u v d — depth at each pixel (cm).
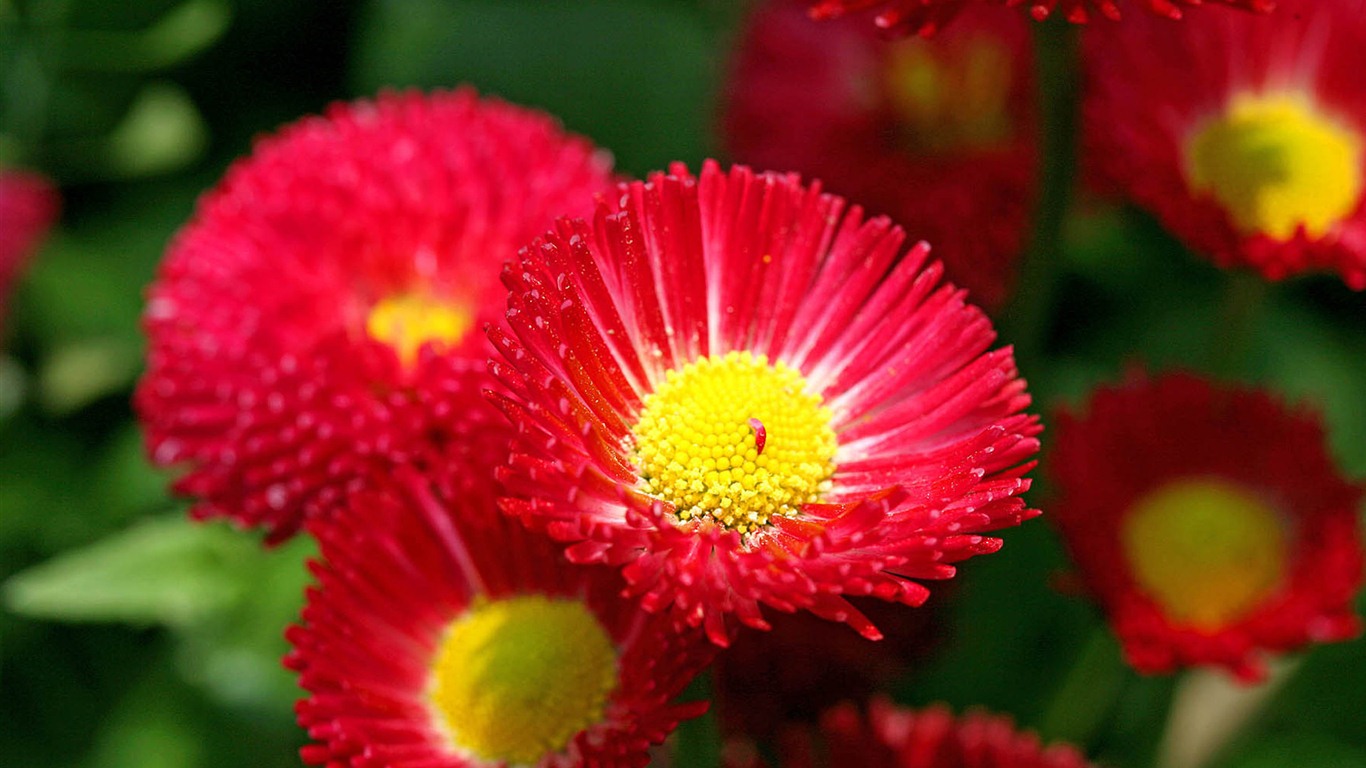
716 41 43
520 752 30
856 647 33
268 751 38
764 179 30
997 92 37
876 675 34
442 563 30
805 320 30
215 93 43
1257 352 42
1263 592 34
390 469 32
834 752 33
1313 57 35
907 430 29
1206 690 37
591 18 42
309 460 32
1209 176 35
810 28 38
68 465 41
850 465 30
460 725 30
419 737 30
